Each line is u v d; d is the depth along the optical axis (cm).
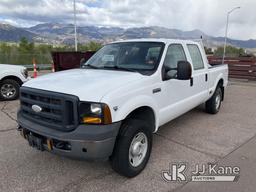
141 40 458
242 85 1209
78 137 286
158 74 388
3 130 523
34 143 330
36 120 328
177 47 464
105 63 439
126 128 321
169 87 416
